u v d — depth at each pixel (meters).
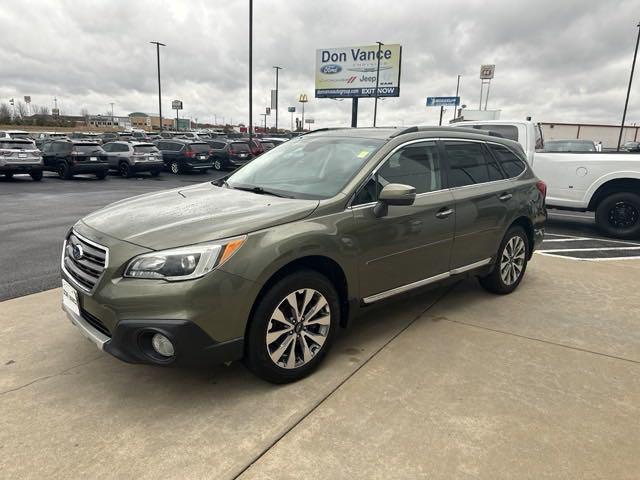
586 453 2.52
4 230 8.55
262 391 3.07
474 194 4.35
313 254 3.10
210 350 2.75
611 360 3.56
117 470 2.35
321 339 3.27
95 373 3.26
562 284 5.43
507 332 4.03
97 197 13.82
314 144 4.20
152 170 21.56
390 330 4.03
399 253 3.69
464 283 5.40
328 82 40.19
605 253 7.12
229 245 2.78
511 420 2.79
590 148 12.80
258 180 4.00
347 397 3.01
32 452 2.47
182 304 2.64
